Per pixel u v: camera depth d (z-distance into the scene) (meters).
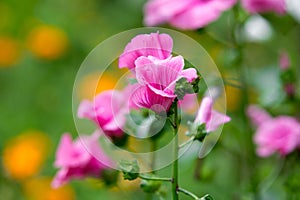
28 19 2.43
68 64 2.23
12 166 1.71
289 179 1.27
